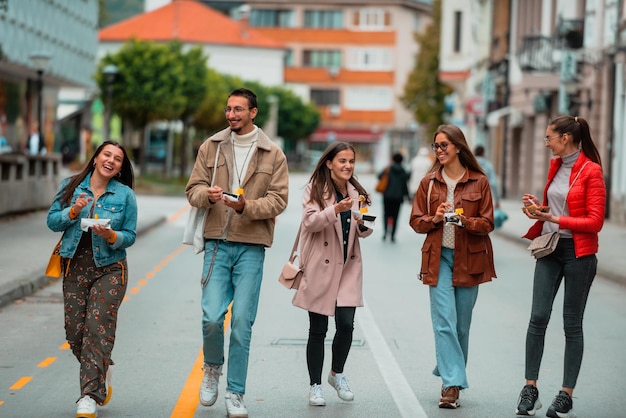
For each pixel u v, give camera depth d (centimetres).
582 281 888
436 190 938
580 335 894
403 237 2998
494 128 5950
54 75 5062
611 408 936
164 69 5425
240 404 878
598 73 3766
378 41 12506
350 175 923
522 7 5197
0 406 915
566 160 902
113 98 5406
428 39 8081
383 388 1005
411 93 8094
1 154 3067
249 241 881
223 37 11344
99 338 855
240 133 900
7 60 4150
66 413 889
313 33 12569
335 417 887
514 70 5291
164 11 11575
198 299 1620
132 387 998
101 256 858
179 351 1181
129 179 897
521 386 1025
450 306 924
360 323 1409
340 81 12569
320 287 914
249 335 883
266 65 11494
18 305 1527
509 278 2000
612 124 3584
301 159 12031
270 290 1736
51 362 1114
